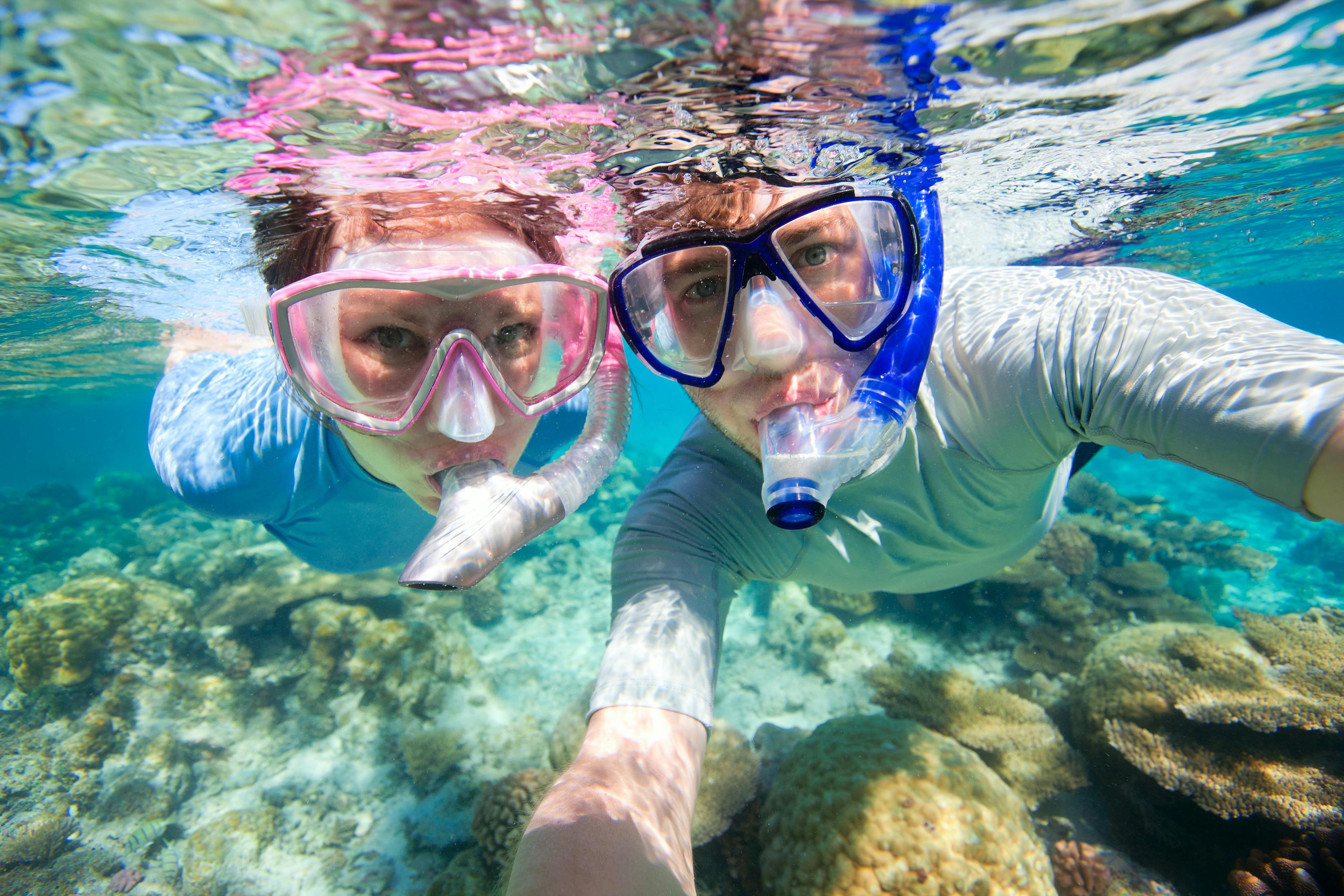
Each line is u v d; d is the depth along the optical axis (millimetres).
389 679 1142
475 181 458
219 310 1036
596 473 310
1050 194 908
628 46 340
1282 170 1032
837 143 501
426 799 964
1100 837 714
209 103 363
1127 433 251
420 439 294
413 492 327
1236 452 202
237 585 1494
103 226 625
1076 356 268
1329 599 1626
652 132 429
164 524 2605
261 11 285
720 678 1213
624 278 315
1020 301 310
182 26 291
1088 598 1322
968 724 802
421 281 272
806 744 669
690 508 361
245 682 1242
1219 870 641
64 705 1237
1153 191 1019
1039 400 286
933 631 1224
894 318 285
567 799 233
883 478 347
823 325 287
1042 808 752
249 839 950
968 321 325
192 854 939
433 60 333
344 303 280
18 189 509
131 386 3955
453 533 251
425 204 433
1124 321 256
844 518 363
